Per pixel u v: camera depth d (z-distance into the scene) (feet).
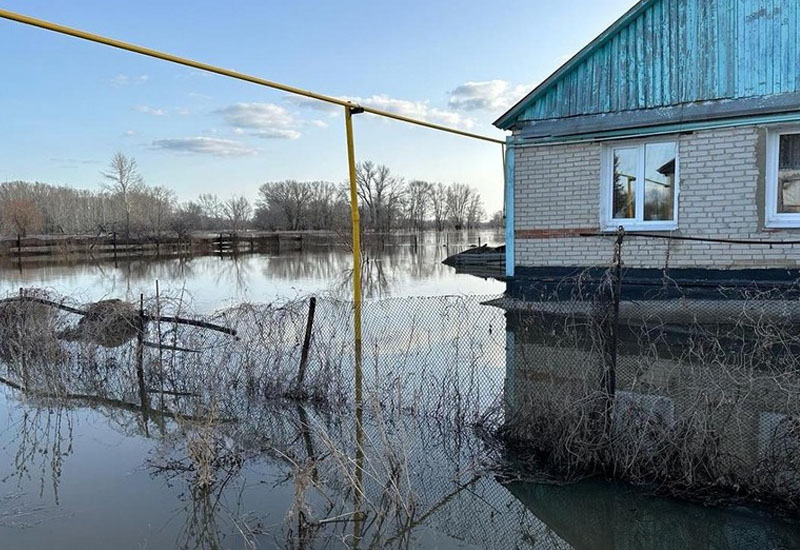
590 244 30.53
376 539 12.48
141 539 12.37
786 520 12.53
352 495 14.10
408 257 107.14
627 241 29.32
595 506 13.78
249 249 146.51
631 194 29.73
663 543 12.61
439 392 19.01
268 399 21.52
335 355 22.27
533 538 12.69
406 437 16.20
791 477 12.93
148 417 20.94
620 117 29.37
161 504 13.99
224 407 21.15
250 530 12.66
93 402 22.65
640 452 14.15
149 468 16.14
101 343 26.25
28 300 29.48
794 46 25.32
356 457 16.35
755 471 13.21
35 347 25.90
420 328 25.75
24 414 20.86
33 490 14.74
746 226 26.58
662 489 13.87
